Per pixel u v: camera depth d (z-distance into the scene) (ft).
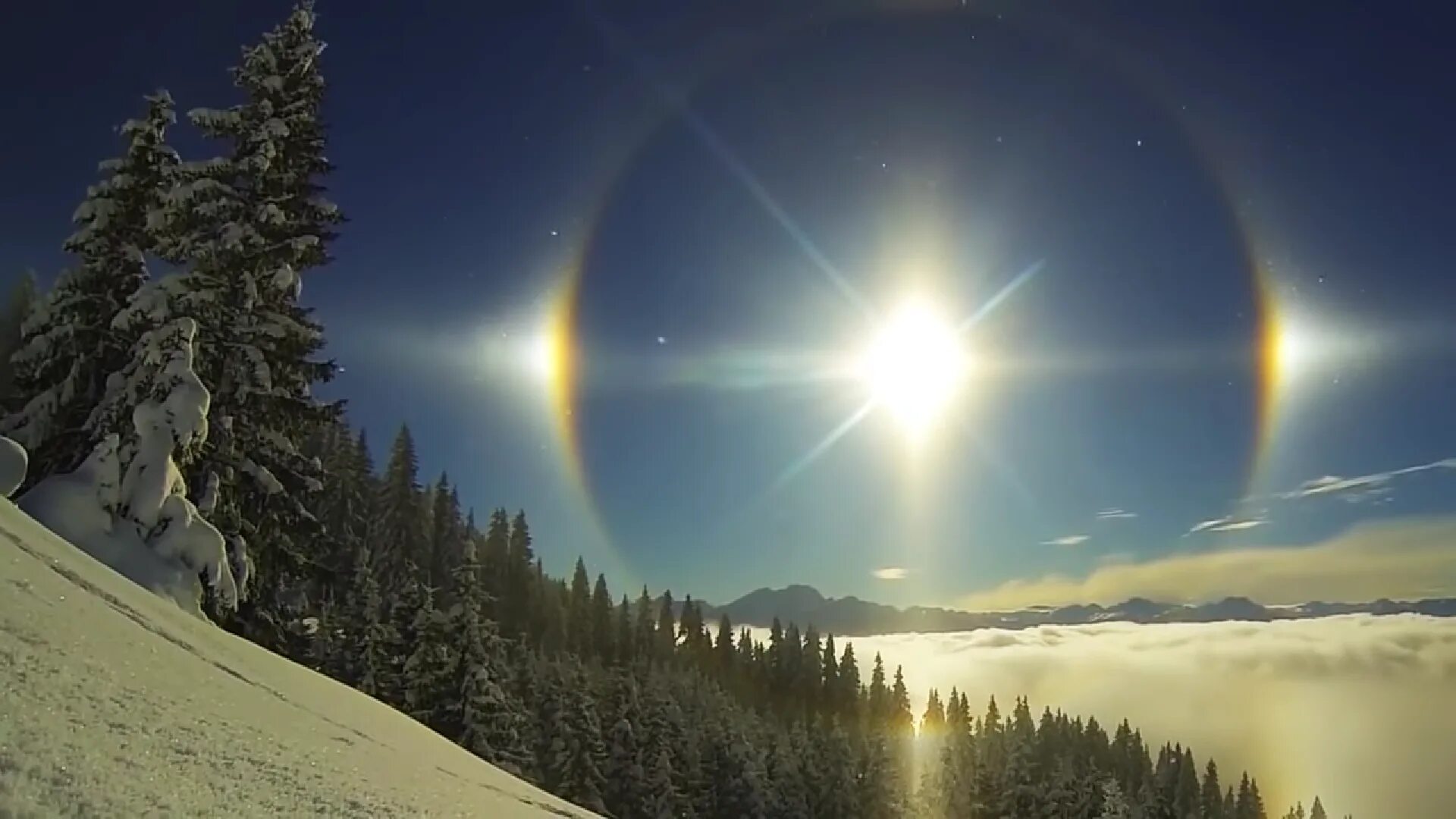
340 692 35.63
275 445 63.72
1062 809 213.46
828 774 212.64
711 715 227.61
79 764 13.29
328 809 16.28
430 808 19.65
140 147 62.18
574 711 143.74
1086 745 350.64
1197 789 352.69
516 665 172.24
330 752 21.56
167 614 30.81
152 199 62.54
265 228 62.95
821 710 363.97
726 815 185.98
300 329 62.64
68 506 45.39
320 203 65.00
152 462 48.62
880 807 227.40
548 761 137.69
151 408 49.80
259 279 62.85
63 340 60.44
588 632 299.38
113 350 60.85
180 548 48.08
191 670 23.21
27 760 12.73
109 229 61.82
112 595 27.48
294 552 65.16
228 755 17.04
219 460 59.88
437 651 103.96
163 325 55.01
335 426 66.95
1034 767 246.68
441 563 242.58
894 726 363.35
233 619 58.54
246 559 58.59
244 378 60.85
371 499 230.07
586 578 315.58
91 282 61.31
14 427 58.75
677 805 159.53
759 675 376.07
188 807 13.47
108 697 17.11
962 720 348.38
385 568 208.13
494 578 287.48
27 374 60.64
